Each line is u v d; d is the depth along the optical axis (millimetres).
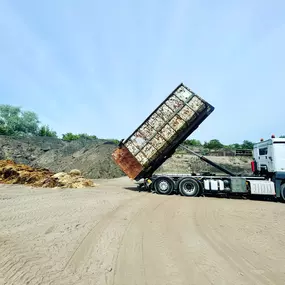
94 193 10727
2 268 3059
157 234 4582
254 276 2895
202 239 4305
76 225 5160
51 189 12391
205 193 10219
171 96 10852
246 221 5703
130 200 8695
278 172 8586
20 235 4441
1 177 14680
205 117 11023
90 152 28672
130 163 10883
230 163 25344
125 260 3350
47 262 3260
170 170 24094
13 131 42000
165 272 2980
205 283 2707
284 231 4855
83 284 2662
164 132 10641
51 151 33906
